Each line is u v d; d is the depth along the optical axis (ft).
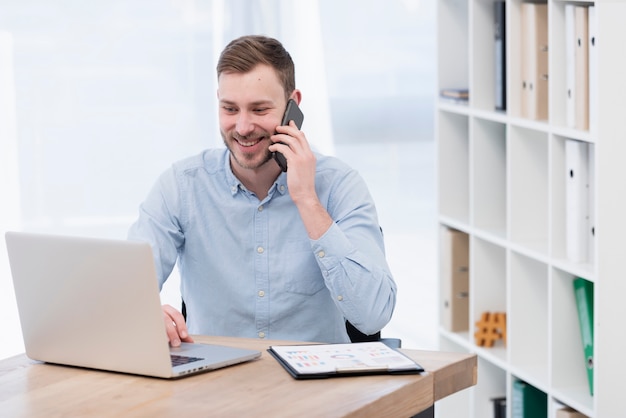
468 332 12.98
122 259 6.39
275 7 15.46
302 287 8.45
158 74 14.98
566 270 10.01
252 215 8.49
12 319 14.53
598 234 9.31
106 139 14.87
